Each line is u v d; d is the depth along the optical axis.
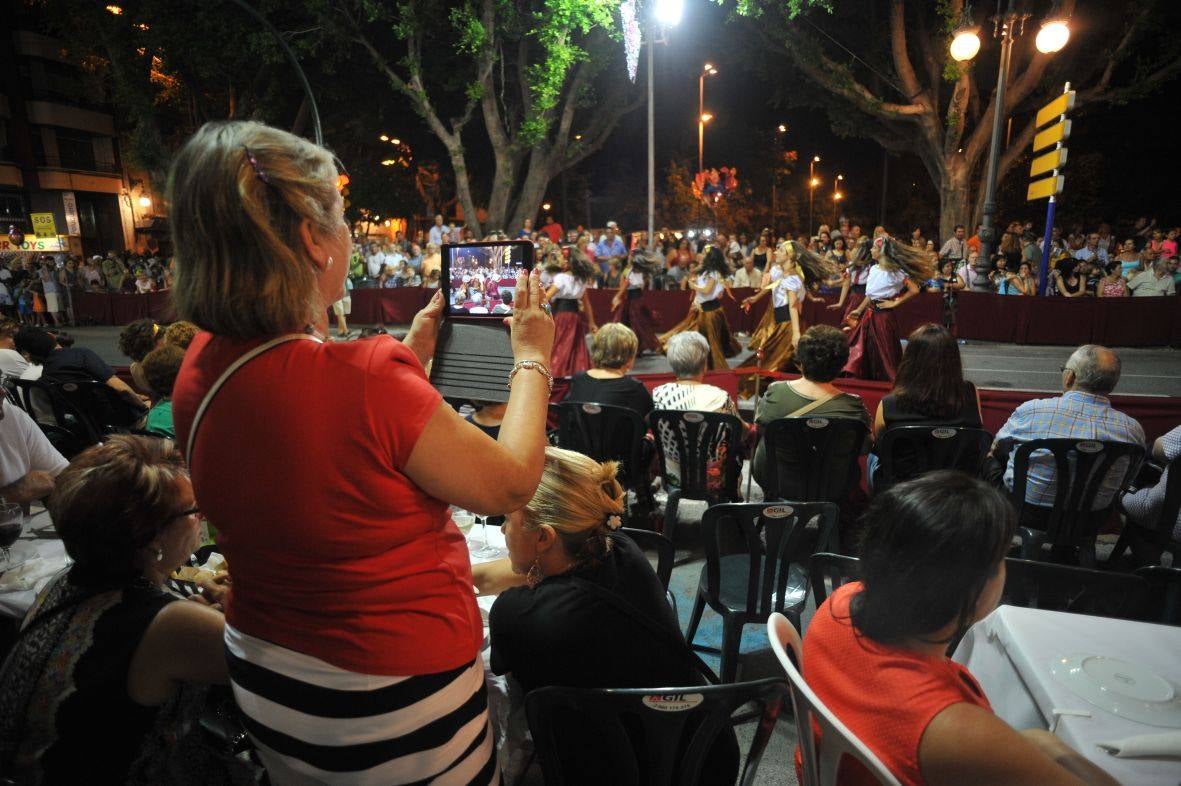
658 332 13.58
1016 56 16.11
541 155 17.55
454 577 1.03
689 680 1.61
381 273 15.54
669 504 3.93
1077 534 3.18
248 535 0.94
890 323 7.03
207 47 16.09
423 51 17.11
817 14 16.47
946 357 3.34
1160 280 12.06
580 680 1.55
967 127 19.45
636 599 1.67
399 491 0.93
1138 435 3.10
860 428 3.47
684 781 1.58
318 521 0.91
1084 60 17.02
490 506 1.00
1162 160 25.84
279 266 0.90
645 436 4.25
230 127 0.92
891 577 1.21
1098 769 1.25
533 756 1.92
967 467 3.37
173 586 1.96
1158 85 17.00
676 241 18.55
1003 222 25.62
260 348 0.93
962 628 1.23
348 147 22.39
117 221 32.25
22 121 28.47
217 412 0.93
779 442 3.54
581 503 1.63
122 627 1.38
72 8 16.78
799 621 2.74
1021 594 2.04
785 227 33.78
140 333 4.47
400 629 0.95
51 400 4.69
